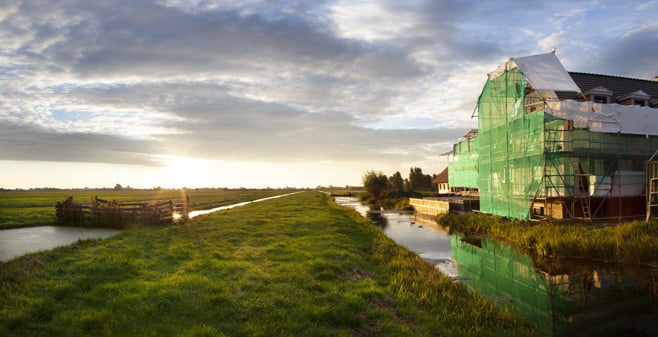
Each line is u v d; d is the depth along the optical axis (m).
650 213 20.25
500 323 7.59
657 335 7.72
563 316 8.79
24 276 8.07
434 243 18.80
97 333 5.82
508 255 15.63
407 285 9.62
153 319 6.44
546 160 21.88
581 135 22.95
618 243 14.10
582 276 12.28
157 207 21.23
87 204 22.08
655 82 29.83
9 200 51.06
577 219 21.56
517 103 24.73
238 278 8.98
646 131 23.81
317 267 10.32
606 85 27.31
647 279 11.83
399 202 48.84
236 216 25.06
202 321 6.48
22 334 5.64
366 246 15.27
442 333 6.74
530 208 23.95
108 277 8.52
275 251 12.48
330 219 23.77
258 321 6.53
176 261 10.51
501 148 26.27
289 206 37.19
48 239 15.23
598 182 22.53
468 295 9.34
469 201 30.91
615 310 9.23
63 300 7.01
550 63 25.48
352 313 7.12
